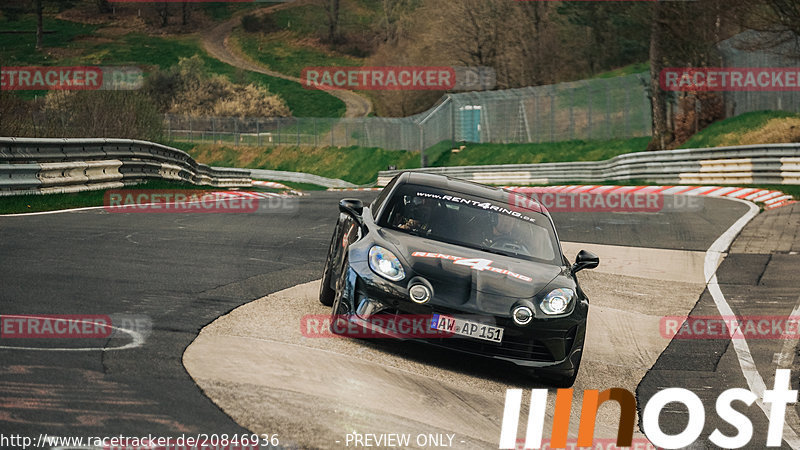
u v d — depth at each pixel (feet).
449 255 49.73
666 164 222.69
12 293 52.11
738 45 248.73
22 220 89.61
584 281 81.41
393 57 564.30
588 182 260.83
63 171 123.85
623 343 59.98
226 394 36.88
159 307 52.44
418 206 55.42
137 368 39.01
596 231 118.11
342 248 56.29
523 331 46.50
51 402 33.27
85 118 232.94
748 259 94.73
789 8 221.25
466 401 42.63
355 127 541.75
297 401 37.32
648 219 133.18
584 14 471.62
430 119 462.19
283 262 76.54
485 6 495.82
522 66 486.38
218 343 45.14
